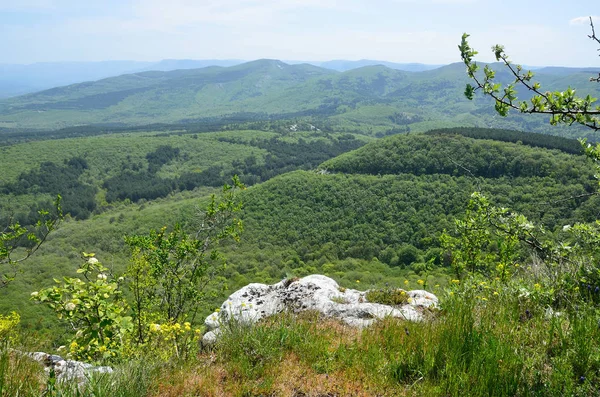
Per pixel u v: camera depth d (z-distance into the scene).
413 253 69.06
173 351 4.33
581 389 2.44
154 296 8.09
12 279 6.31
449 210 80.12
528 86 3.51
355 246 78.69
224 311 5.29
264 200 100.06
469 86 3.72
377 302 4.99
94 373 2.91
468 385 2.62
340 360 3.28
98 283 4.30
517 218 4.88
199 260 9.16
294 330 3.78
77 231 97.94
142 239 8.72
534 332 3.21
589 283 3.71
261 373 3.14
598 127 3.38
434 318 3.91
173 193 158.50
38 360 3.53
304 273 70.19
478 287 4.72
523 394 2.53
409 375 3.01
